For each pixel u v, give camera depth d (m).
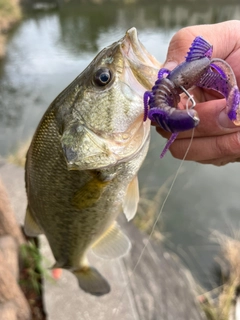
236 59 0.26
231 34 0.26
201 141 0.25
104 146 0.23
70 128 0.23
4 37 2.46
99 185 0.25
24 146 0.98
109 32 2.65
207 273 0.71
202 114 0.24
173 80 0.18
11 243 0.46
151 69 0.23
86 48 2.27
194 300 0.60
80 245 0.31
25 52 2.17
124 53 0.23
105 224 0.29
